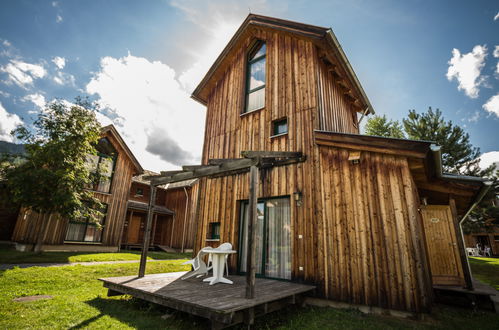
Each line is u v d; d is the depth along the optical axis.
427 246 6.06
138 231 18.11
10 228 13.85
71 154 10.41
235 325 3.51
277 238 5.99
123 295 5.11
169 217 19.53
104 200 13.70
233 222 6.80
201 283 4.80
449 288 5.26
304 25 6.78
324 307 4.79
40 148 10.10
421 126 18.72
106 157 14.18
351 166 5.23
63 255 9.97
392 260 4.40
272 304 3.85
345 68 7.48
